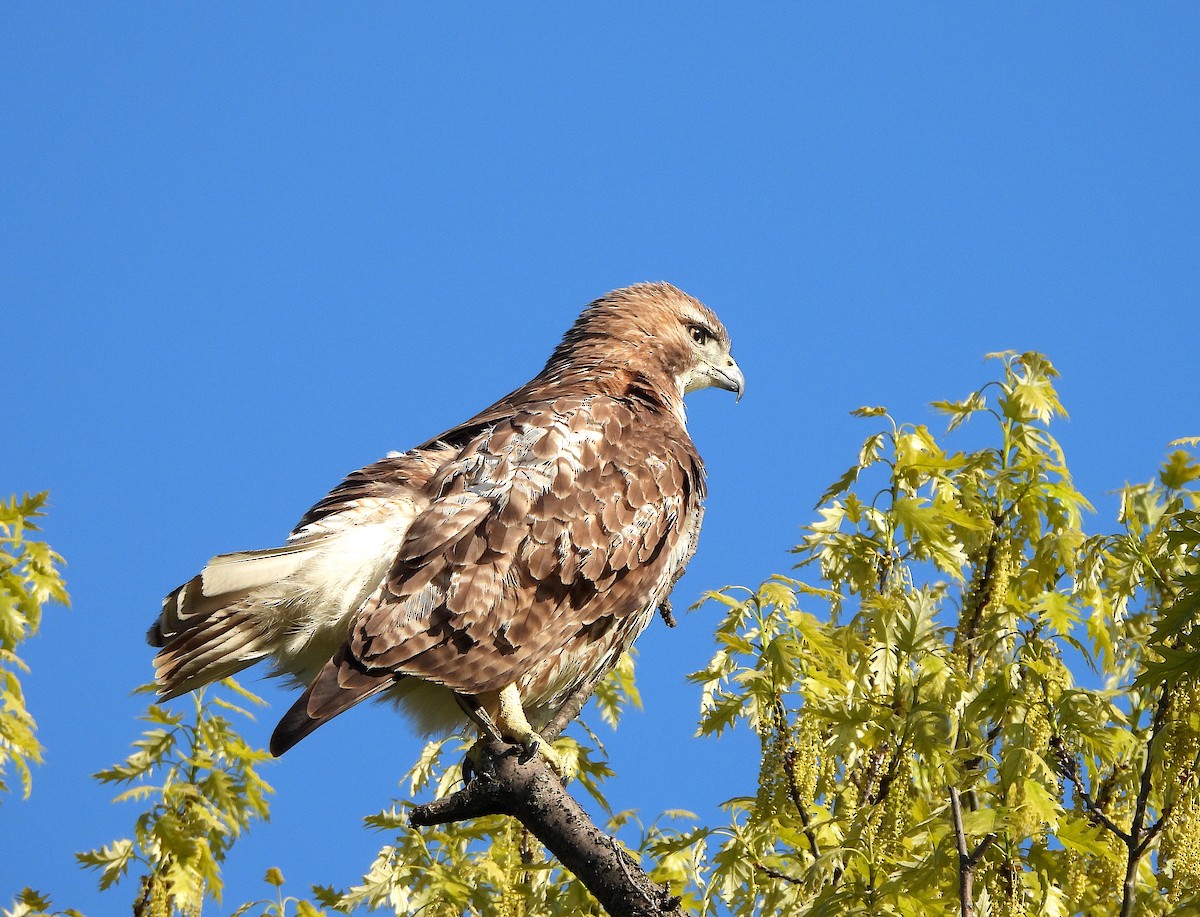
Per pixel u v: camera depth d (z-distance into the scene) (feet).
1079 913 36.35
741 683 37.99
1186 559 38.45
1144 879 35.78
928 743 35.88
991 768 37.68
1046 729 36.24
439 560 36.22
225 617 35.01
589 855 29.17
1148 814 37.29
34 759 40.22
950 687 37.24
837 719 37.09
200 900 39.19
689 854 38.55
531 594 36.70
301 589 35.17
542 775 30.37
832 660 38.09
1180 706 34.76
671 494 39.22
